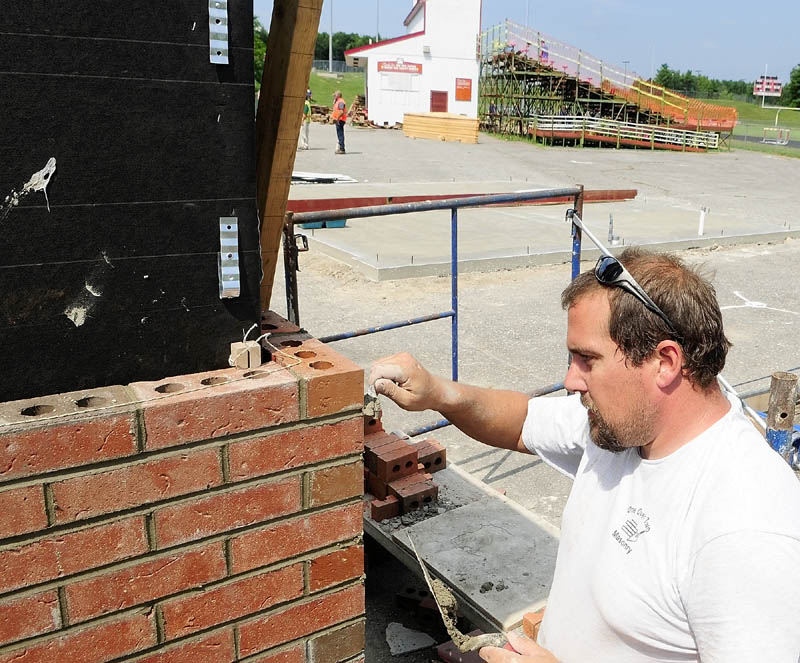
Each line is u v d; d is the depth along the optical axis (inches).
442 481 139.6
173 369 60.1
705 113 1246.9
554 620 62.7
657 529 52.9
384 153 922.1
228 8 55.5
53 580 53.5
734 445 51.1
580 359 55.9
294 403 59.9
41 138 51.0
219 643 62.1
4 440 49.4
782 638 43.3
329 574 66.1
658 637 52.2
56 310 54.2
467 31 1363.2
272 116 66.9
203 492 57.8
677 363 51.1
